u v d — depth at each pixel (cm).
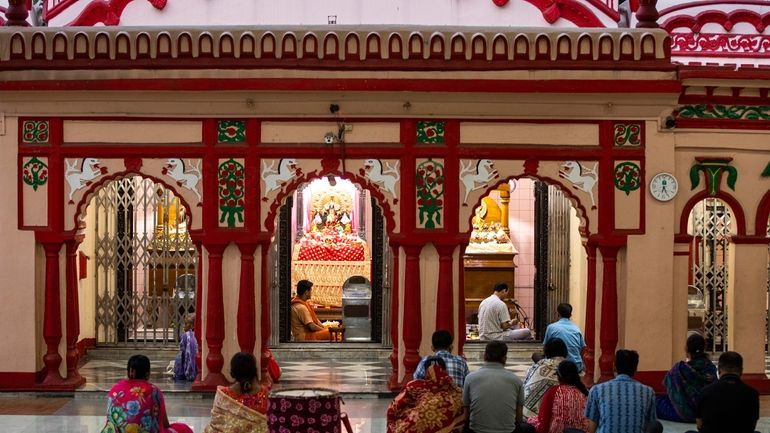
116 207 1443
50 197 1174
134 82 1149
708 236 1462
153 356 1412
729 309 1220
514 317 1577
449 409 815
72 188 1177
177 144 1170
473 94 1155
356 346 1429
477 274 1580
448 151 1170
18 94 1160
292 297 1551
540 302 1514
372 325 1456
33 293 1177
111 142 1172
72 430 1014
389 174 1171
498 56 1156
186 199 1175
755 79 1173
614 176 1175
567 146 1173
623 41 1156
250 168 1170
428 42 1153
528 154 1170
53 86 1153
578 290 1457
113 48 1154
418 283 1177
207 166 1169
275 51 1150
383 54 1153
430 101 1159
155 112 1165
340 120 1166
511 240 1662
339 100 1159
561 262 1498
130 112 1166
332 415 805
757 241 1200
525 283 1669
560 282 1498
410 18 1363
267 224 1174
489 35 1154
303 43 1150
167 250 1441
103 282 1448
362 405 1141
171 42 1150
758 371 1209
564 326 1186
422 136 1173
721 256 1473
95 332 1439
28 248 1177
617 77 1156
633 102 1166
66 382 1181
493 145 1172
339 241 1619
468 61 1155
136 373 828
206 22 1360
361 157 1169
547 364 998
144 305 1436
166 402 1149
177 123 1171
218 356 1177
